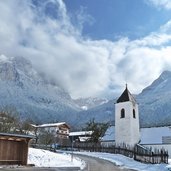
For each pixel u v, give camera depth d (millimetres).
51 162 35406
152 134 70875
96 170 32062
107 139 78312
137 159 48531
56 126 110500
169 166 37812
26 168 28359
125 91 75375
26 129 64062
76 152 64250
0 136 29062
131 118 71125
